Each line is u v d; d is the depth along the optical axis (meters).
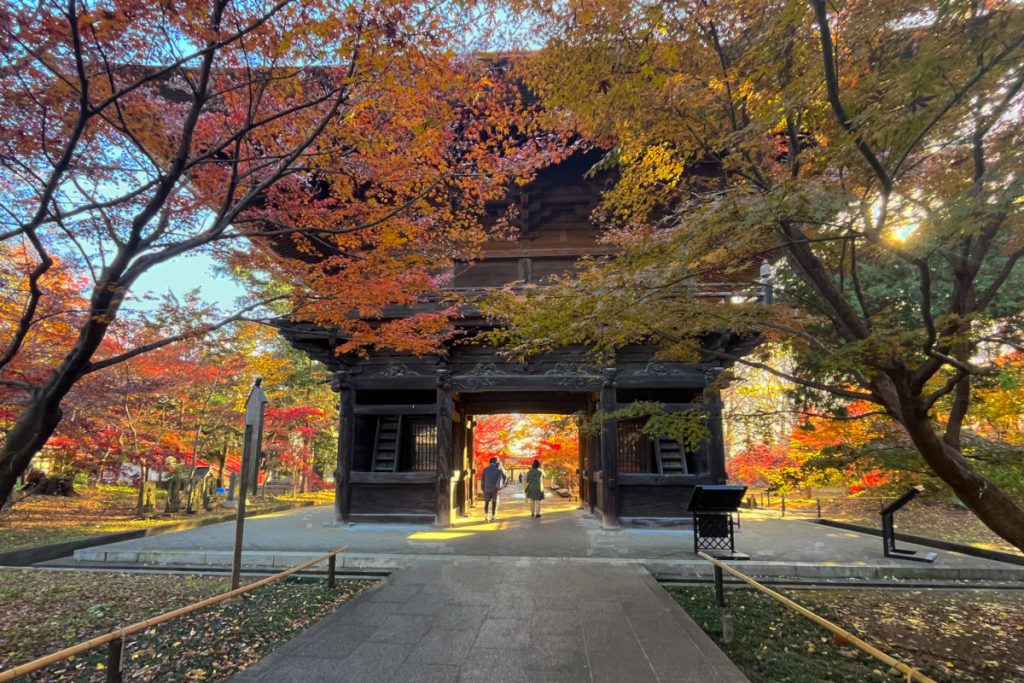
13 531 13.12
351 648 5.07
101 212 5.57
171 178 4.91
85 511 17.39
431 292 9.55
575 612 6.16
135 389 12.69
